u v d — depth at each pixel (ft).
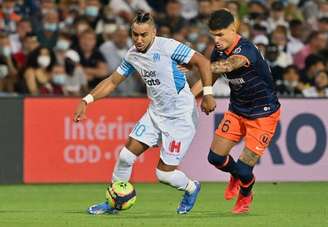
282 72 184.44
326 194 145.18
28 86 181.98
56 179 161.79
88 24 199.21
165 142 105.70
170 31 198.39
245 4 213.66
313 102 164.04
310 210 119.96
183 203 111.45
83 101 107.24
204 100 103.24
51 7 203.41
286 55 191.52
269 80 107.86
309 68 184.14
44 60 182.80
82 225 99.35
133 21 103.30
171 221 103.30
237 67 102.68
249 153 109.29
